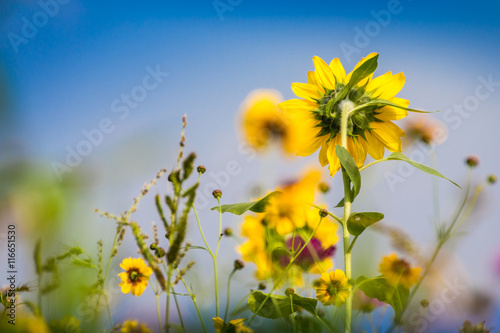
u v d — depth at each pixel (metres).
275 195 1.28
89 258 1.17
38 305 1.17
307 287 1.29
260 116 1.28
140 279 1.26
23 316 1.17
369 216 1.22
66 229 1.10
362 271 1.25
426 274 1.25
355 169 1.24
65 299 1.18
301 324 1.26
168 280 1.22
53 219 1.08
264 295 1.26
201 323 1.26
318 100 1.29
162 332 1.23
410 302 1.25
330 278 1.24
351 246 1.24
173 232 1.21
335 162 1.29
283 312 1.26
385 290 1.24
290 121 1.28
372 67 1.26
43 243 1.10
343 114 1.27
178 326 1.23
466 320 1.23
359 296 1.28
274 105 1.28
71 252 1.12
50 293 1.17
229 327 1.24
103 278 1.19
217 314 1.26
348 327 1.22
